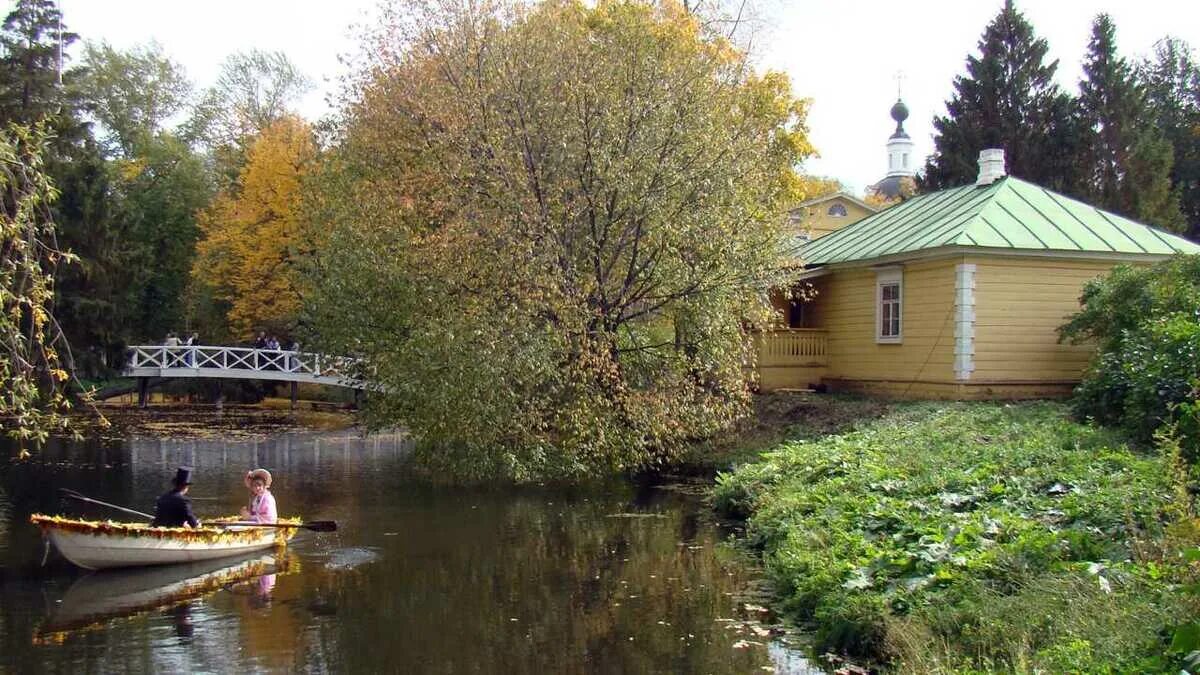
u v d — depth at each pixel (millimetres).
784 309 29266
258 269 40219
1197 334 14664
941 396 22875
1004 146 43344
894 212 28812
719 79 21547
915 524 11156
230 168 48375
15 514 16672
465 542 14500
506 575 12445
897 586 9445
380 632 10047
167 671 8859
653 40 20094
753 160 19875
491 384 16188
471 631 10070
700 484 20234
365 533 15227
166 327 46156
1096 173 43594
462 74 19828
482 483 20688
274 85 50938
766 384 26828
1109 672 6355
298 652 9422
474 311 17031
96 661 9156
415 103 20422
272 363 38719
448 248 17609
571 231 18578
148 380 42938
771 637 9688
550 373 16812
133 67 51781
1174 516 9000
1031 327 22625
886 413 21406
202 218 44438
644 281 18906
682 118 18875
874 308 25562
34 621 10477
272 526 13938
